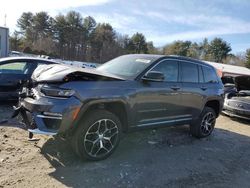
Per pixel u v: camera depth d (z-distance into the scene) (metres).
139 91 5.12
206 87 6.88
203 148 6.32
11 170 4.26
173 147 6.10
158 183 4.38
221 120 10.12
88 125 4.59
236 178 4.94
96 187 4.05
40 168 4.41
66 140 5.16
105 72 5.31
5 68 7.92
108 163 4.85
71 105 4.31
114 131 4.94
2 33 20.78
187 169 5.04
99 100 4.57
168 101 5.75
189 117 6.50
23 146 5.17
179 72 6.16
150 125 5.53
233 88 11.60
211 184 4.57
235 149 6.59
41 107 4.34
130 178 4.42
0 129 5.98
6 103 8.20
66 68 4.68
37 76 4.78
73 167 4.55
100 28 81.81
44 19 77.94
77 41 77.81
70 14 78.06
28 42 72.88
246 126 9.48
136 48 84.81
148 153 5.55
